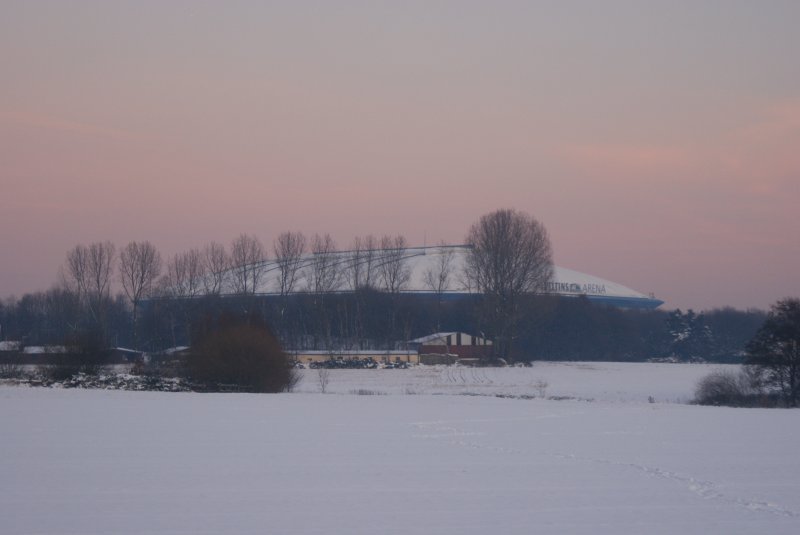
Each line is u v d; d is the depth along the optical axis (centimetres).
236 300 18575
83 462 4678
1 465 4569
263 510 3525
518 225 19812
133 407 8100
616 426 6950
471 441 5809
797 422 7388
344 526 3269
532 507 3638
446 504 3675
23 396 9381
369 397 10081
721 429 6769
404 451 5228
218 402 8888
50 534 3123
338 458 4909
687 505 3722
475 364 18275
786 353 11525
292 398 9700
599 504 3716
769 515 3547
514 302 19488
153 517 3388
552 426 6888
